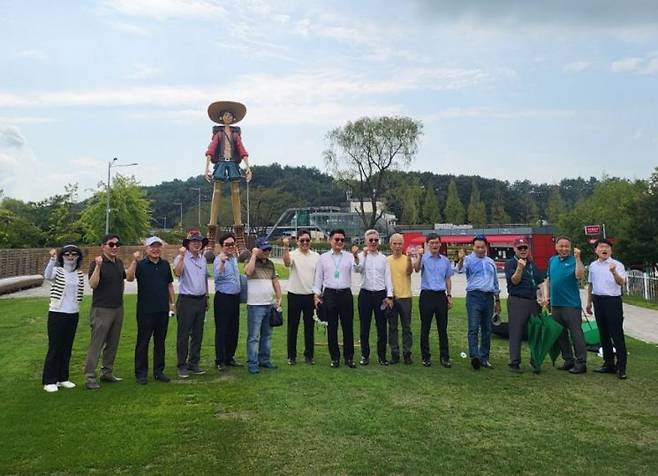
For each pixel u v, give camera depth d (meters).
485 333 8.22
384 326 8.32
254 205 79.81
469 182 115.12
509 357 8.60
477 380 7.32
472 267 8.22
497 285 8.38
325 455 4.62
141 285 7.18
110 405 6.04
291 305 8.23
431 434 5.15
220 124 27.84
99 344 6.92
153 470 4.32
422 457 4.59
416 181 63.66
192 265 7.57
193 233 7.69
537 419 5.63
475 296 8.13
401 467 4.38
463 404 6.15
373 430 5.24
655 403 6.26
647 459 4.58
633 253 25.44
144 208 54.03
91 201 51.91
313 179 133.00
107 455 4.60
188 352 7.94
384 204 63.81
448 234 43.34
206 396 6.42
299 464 4.44
